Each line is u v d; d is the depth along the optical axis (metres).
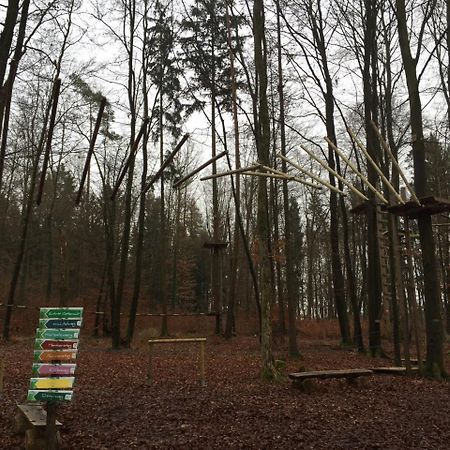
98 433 6.29
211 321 30.11
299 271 42.53
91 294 31.83
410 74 12.22
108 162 27.09
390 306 16.06
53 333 4.81
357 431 6.56
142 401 8.10
